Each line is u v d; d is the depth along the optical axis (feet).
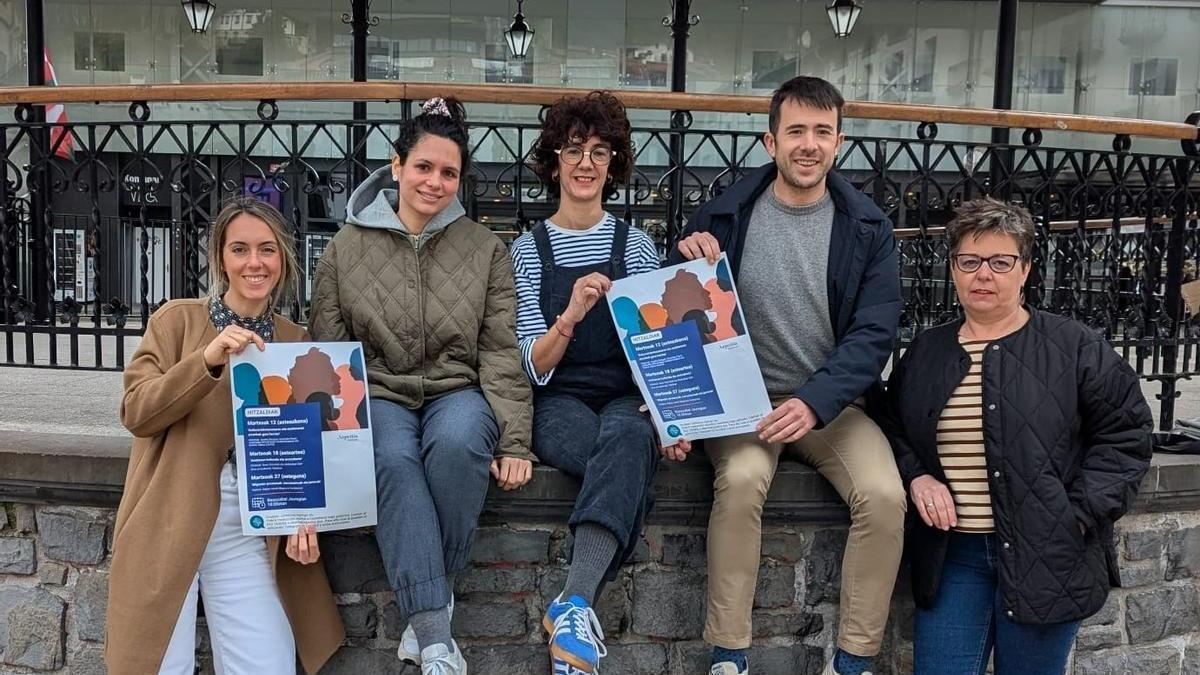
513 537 8.11
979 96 41.63
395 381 7.55
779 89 7.83
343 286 7.54
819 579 8.39
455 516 6.92
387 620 8.02
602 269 8.06
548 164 8.50
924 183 9.82
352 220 7.66
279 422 6.76
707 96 9.41
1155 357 10.37
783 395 8.07
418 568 6.67
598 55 40.11
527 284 8.04
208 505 6.72
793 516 8.02
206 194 9.73
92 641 8.26
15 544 8.29
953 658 7.29
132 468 6.92
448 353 7.70
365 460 6.90
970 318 7.33
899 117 9.43
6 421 10.33
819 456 7.79
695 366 7.46
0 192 10.14
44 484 7.92
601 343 8.00
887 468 7.42
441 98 8.04
